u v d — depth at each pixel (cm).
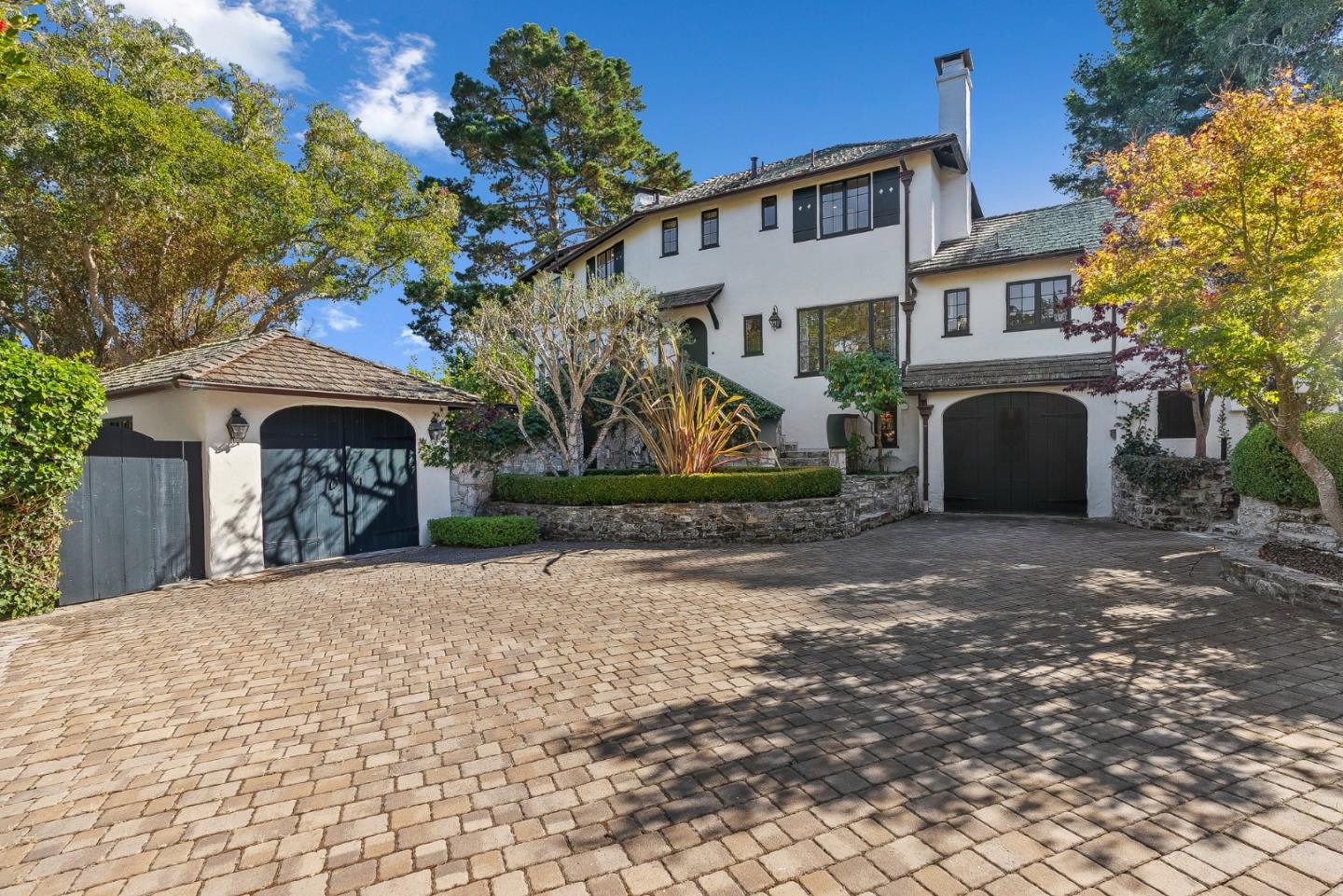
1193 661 507
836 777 343
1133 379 1263
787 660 533
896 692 460
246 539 1012
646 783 342
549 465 1542
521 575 928
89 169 1512
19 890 268
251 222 1775
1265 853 271
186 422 1001
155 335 1998
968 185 1825
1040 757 359
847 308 1795
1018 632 599
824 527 1234
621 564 1002
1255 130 618
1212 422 1427
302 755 385
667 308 1886
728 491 1229
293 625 685
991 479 1596
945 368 1648
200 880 273
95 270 1823
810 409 1834
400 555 1151
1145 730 389
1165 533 1222
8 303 1855
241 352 1066
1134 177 720
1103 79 2291
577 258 2402
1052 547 1080
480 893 260
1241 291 653
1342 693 438
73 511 821
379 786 347
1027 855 274
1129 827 292
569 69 3041
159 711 455
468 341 1464
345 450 1161
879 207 1748
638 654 559
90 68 1680
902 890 254
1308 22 1683
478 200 3030
